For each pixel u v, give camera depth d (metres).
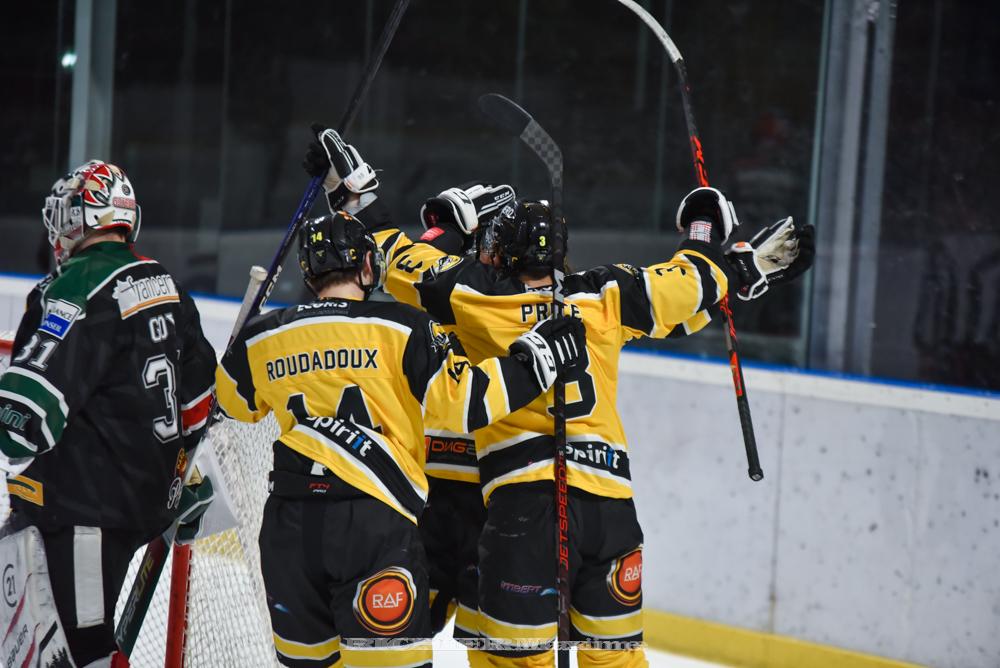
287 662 7.55
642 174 19.09
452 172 20.75
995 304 14.52
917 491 11.28
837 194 15.39
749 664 12.10
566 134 19.72
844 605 11.66
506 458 7.85
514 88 20.11
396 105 20.92
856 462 11.60
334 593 7.26
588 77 19.44
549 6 19.62
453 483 8.81
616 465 7.90
